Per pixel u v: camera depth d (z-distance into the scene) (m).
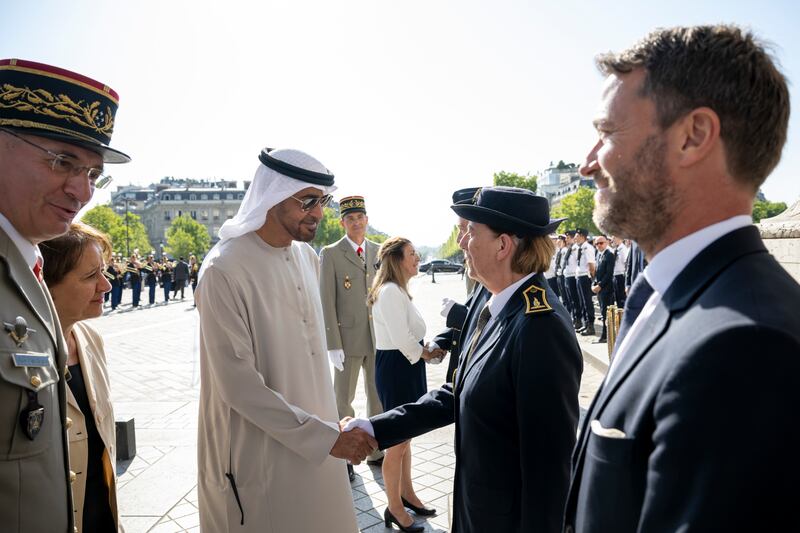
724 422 0.70
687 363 0.77
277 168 2.07
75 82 1.50
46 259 1.82
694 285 0.88
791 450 0.67
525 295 1.76
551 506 1.55
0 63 1.43
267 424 1.90
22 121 1.41
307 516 2.03
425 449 4.79
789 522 0.67
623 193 0.99
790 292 0.79
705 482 0.71
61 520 1.38
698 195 0.92
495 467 1.69
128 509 3.60
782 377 0.68
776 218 4.82
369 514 3.57
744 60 0.88
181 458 4.48
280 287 2.15
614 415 0.93
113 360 8.92
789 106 0.92
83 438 1.83
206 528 2.11
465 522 1.77
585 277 11.37
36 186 1.45
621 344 1.09
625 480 0.88
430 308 17.48
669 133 0.93
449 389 2.18
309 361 2.21
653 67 0.94
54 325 1.49
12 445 1.25
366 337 4.52
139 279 21.48
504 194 1.88
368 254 4.68
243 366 1.91
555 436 1.56
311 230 2.20
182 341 11.20
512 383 1.67
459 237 2.16
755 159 0.90
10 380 1.25
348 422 2.12
